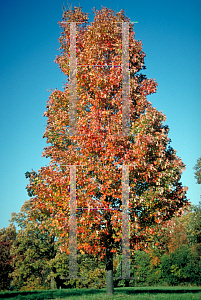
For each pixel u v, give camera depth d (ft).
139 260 148.25
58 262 117.39
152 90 55.57
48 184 52.42
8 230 190.60
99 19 59.67
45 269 154.71
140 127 50.06
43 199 52.54
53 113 58.70
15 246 133.49
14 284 131.44
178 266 142.41
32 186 54.60
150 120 50.67
